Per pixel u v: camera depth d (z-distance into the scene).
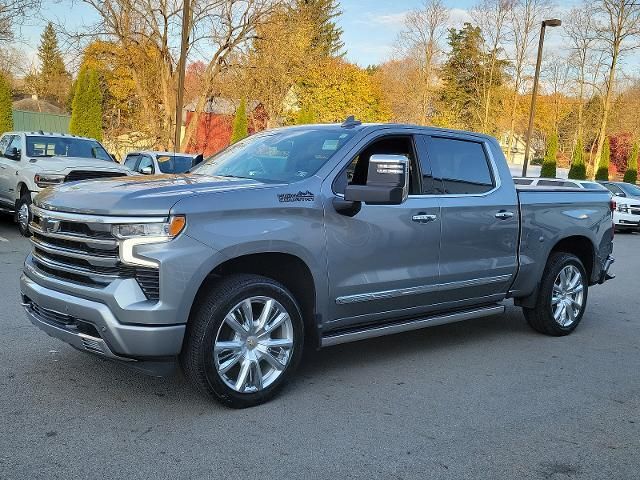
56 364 4.93
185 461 3.47
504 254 5.91
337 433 3.93
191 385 4.57
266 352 4.31
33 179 11.23
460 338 6.43
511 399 4.68
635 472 3.59
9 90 31.20
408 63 55.88
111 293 3.79
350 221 4.70
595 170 45.31
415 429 4.05
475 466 3.57
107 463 3.41
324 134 5.20
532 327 6.70
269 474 3.37
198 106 35.97
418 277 5.16
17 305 6.67
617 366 5.65
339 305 4.72
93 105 32.41
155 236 3.81
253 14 33.16
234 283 4.13
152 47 32.97
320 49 51.16
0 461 3.37
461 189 5.60
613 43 42.97
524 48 46.41
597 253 6.91
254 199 4.23
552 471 3.56
